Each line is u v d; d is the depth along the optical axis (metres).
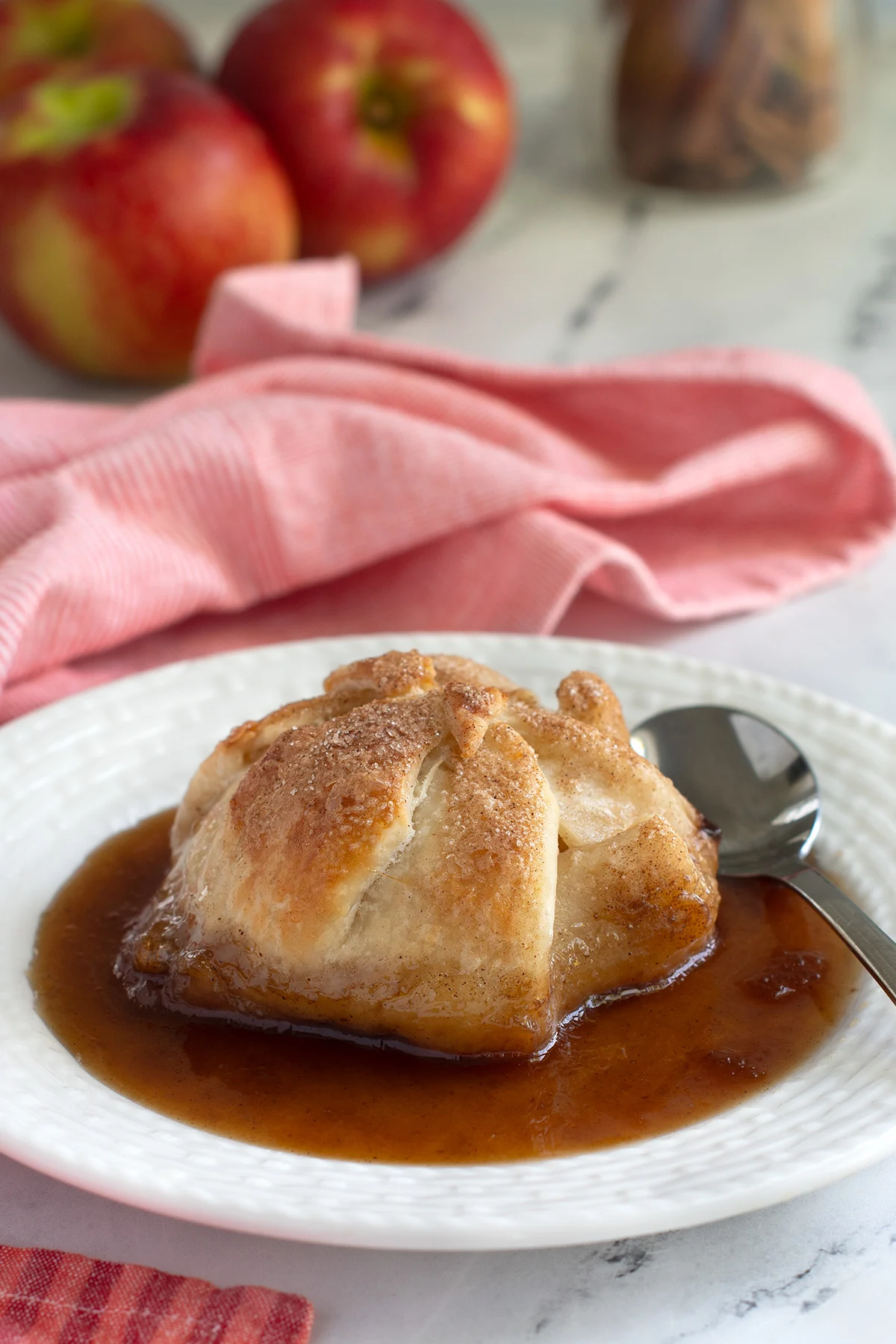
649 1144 0.50
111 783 0.61
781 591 0.69
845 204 0.91
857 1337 0.45
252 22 0.80
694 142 0.89
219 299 0.74
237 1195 0.44
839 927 0.57
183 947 0.57
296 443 0.68
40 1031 0.55
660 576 0.69
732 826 0.60
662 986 0.57
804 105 0.88
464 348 0.81
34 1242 0.49
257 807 0.57
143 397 0.78
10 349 0.81
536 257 0.87
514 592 0.67
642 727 0.62
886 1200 0.50
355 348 0.73
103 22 0.82
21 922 0.58
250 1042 0.56
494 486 0.68
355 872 0.55
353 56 0.79
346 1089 0.53
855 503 0.72
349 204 0.80
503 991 0.54
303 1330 0.45
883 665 0.67
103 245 0.74
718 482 0.70
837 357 0.80
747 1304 0.46
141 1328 0.45
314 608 0.68
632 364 0.73
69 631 0.65
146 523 0.67
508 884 0.54
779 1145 0.48
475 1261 0.48
